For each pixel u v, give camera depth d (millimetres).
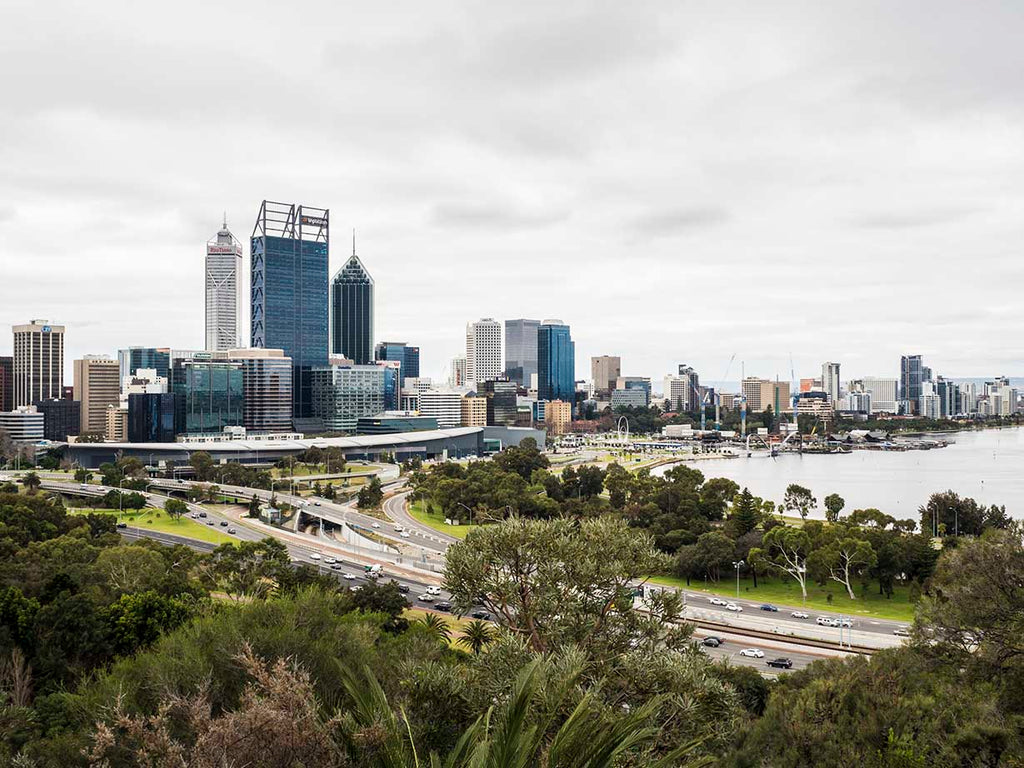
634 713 22578
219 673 45219
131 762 36969
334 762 21094
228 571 140250
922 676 40875
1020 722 34625
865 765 33031
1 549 145500
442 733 28469
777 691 45062
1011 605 40656
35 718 53156
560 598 36469
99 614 84688
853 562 165375
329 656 45094
